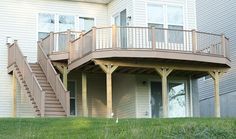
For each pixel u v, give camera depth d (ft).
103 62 77.97
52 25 93.71
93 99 92.58
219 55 82.43
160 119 58.90
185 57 79.30
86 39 80.43
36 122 57.06
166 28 81.30
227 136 47.62
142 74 87.25
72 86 91.97
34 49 91.66
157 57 77.71
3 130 52.85
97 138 45.70
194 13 90.79
